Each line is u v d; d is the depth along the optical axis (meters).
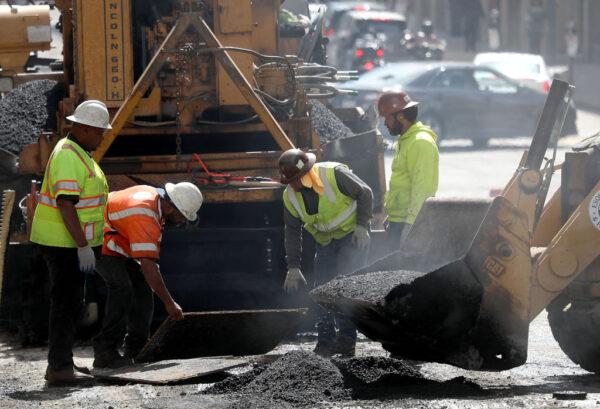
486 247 18.45
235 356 21.97
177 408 17.38
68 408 18.22
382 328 19.14
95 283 24.81
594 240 18.94
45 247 20.38
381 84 67.94
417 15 138.25
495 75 68.75
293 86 25.92
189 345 21.47
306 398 17.91
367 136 26.59
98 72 25.77
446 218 21.17
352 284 19.44
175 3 26.22
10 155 26.20
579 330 19.89
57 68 33.31
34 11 34.03
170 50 24.45
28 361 22.94
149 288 22.03
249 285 24.97
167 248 25.11
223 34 26.00
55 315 20.38
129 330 21.98
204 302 25.98
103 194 20.78
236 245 25.17
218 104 26.05
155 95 25.89
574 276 18.94
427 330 18.50
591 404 17.52
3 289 24.58
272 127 24.70
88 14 25.69
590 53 110.50
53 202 20.38
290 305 25.50
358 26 102.44
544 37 113.25
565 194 19.86
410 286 18.36
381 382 19.06
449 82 68.19
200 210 26.58
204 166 24.97
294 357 19.19
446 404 17.55
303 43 31.89
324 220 22.36
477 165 59.25
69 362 20.36
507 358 18.64
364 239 22.31
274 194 24.75
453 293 18.42
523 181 18.67
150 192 20.88
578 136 71.06
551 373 20.41
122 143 27.28
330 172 22.23
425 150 23.38
